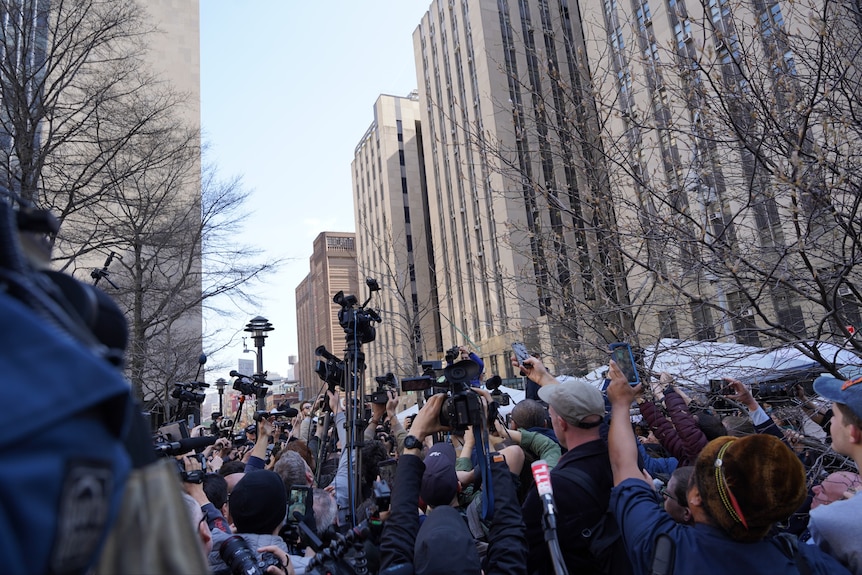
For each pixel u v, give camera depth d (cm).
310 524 355
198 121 2984
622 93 818
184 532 98
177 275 2117
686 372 584
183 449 366
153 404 1786
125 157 1806
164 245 1747
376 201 7281
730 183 620
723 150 661
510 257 2950
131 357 1564
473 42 3756
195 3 3594
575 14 1688
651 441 583
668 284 574
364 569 253
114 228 1625
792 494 202
